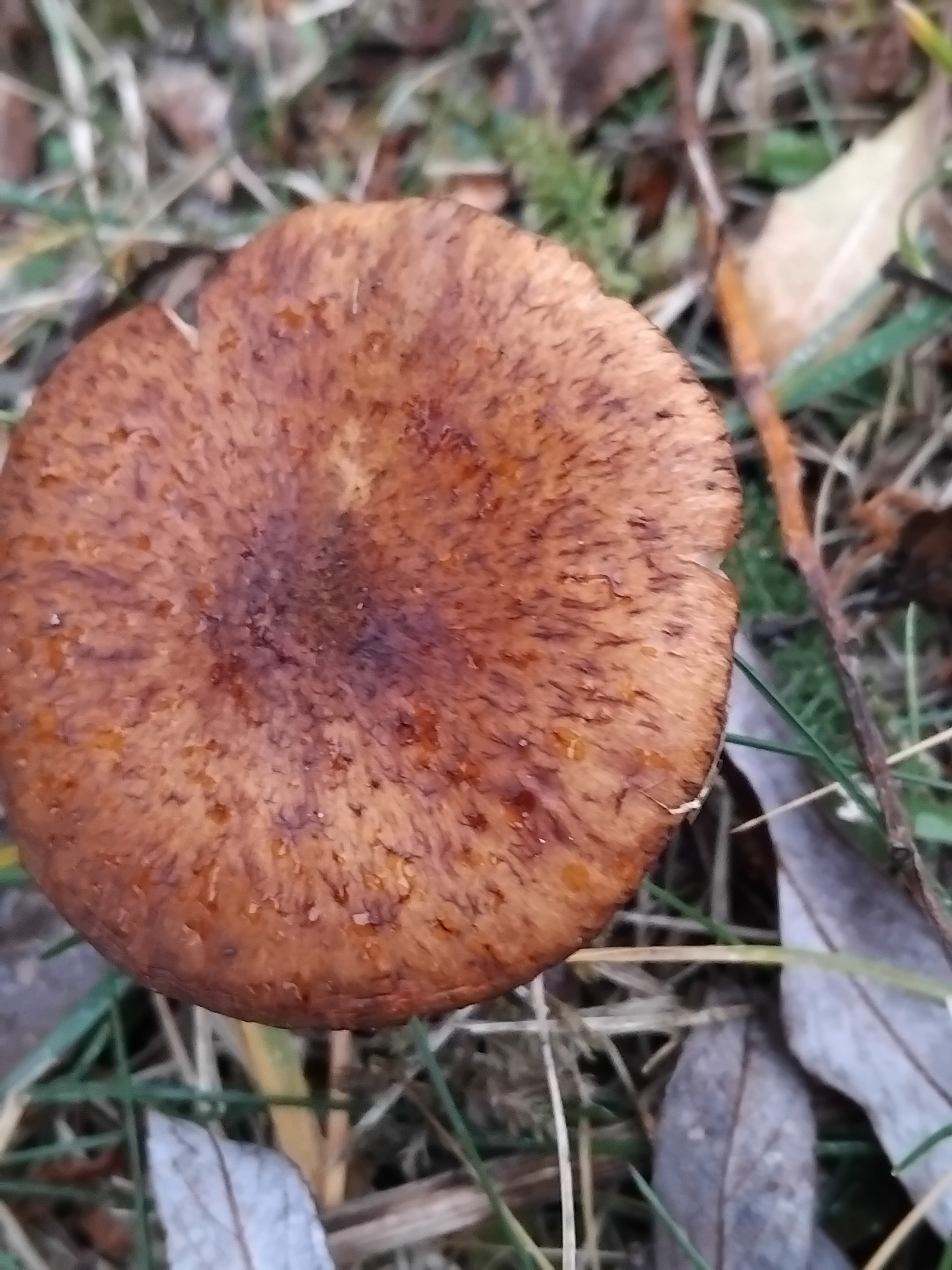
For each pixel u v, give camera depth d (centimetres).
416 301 13
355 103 21
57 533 13
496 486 13
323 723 12
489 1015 16
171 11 22
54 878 12
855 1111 16
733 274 18
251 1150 15
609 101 20
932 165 19
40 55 22
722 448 13
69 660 12
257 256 13
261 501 13
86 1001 16
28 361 20
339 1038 16
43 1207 17
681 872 17
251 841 12
